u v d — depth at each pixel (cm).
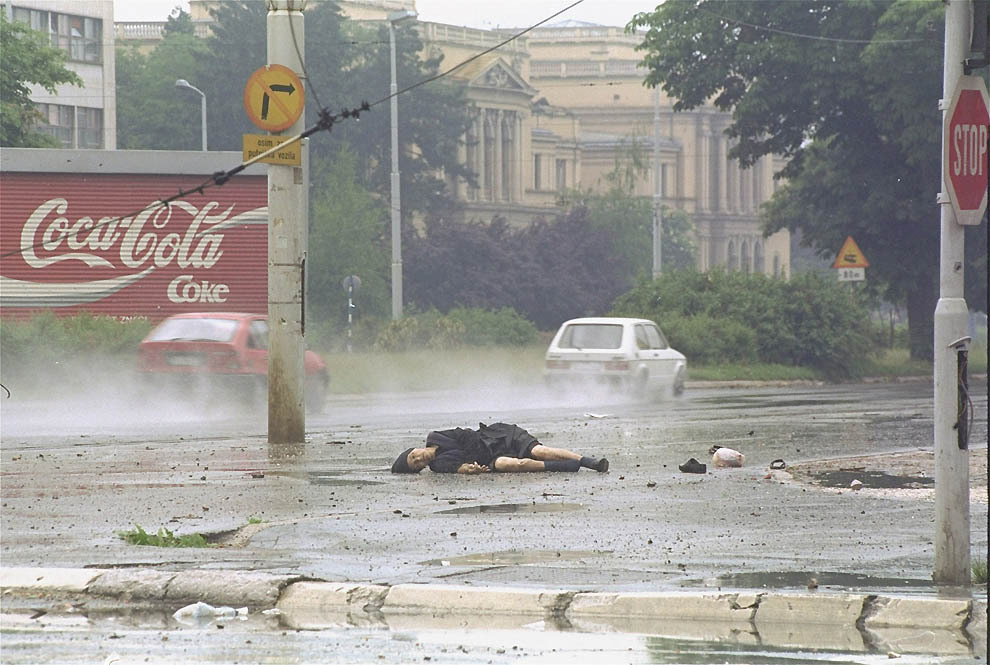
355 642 2370
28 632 2455
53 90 19238
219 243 11294
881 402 9638
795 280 15300
